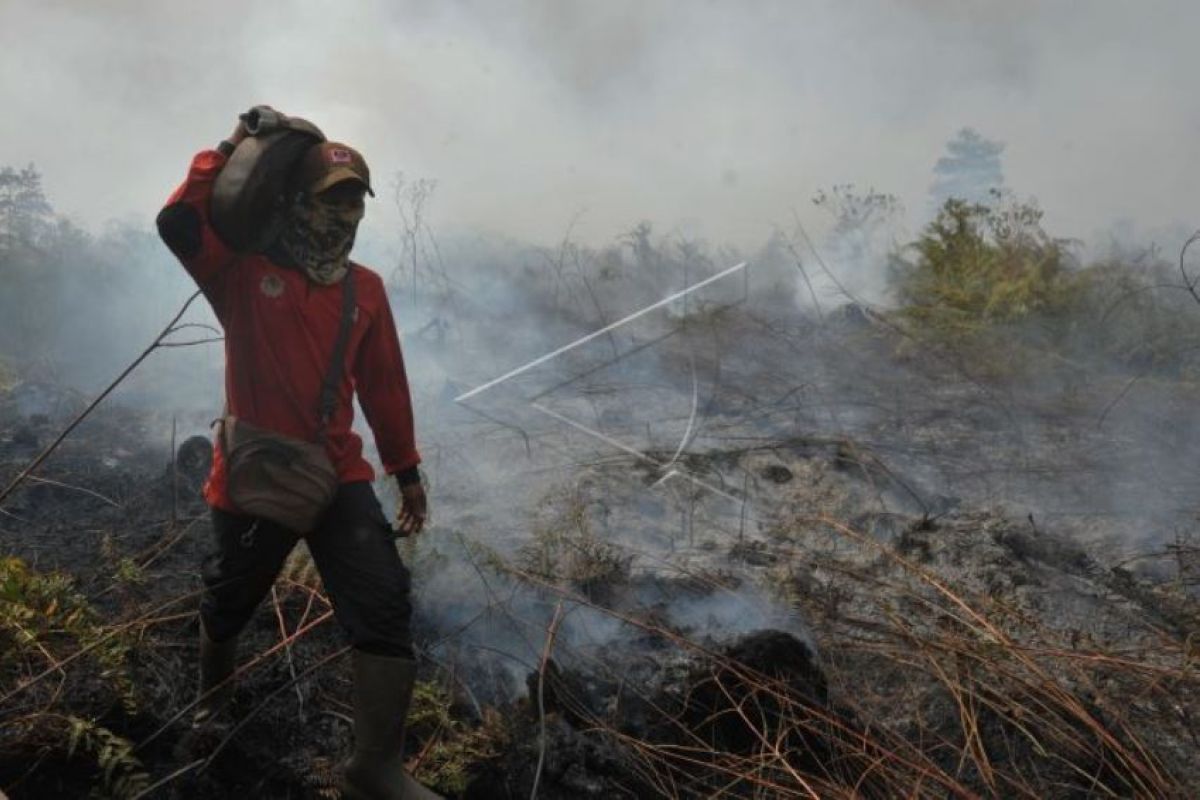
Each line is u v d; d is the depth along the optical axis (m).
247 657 3.86
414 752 3.60
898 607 4.57
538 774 3.39
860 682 4.04
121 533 4.75
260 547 3.24
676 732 3.70
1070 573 4.95
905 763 3.49
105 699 3.52
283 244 3.15
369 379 3.32
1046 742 3.70
